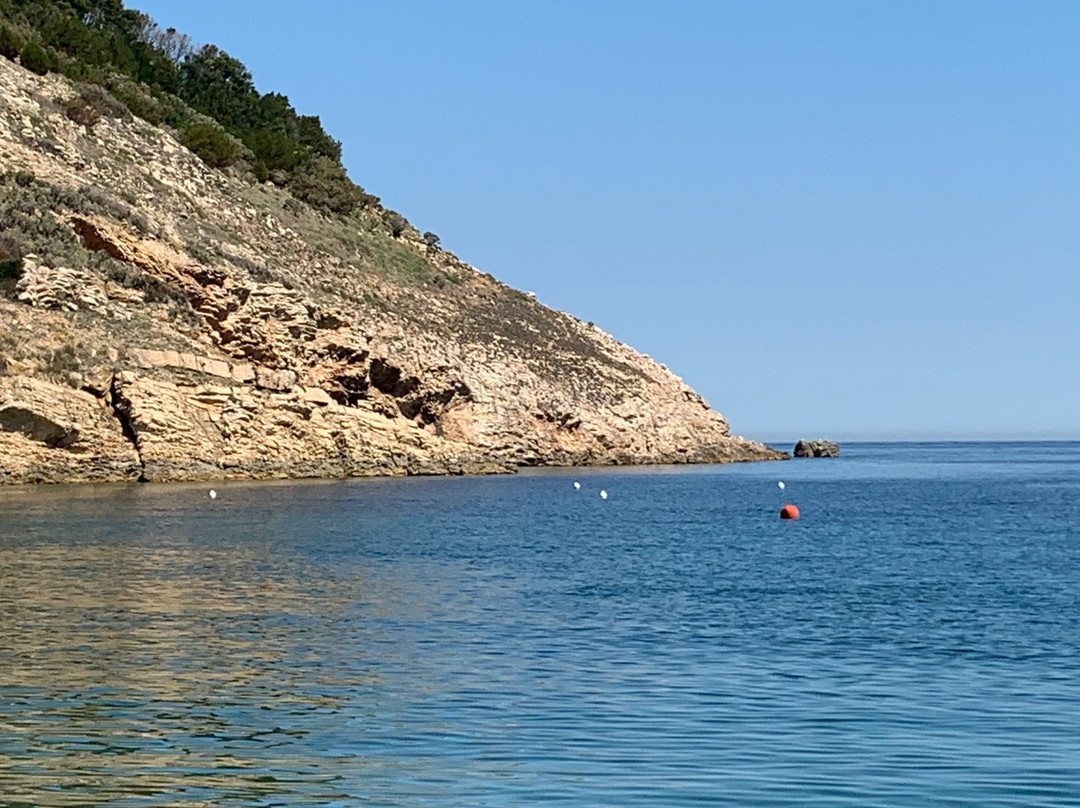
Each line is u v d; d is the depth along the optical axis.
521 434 112.50
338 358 93.19
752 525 61.75
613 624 30.08
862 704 22.17
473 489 82.75
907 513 72.25
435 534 52.03
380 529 53.16
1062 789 17.61
